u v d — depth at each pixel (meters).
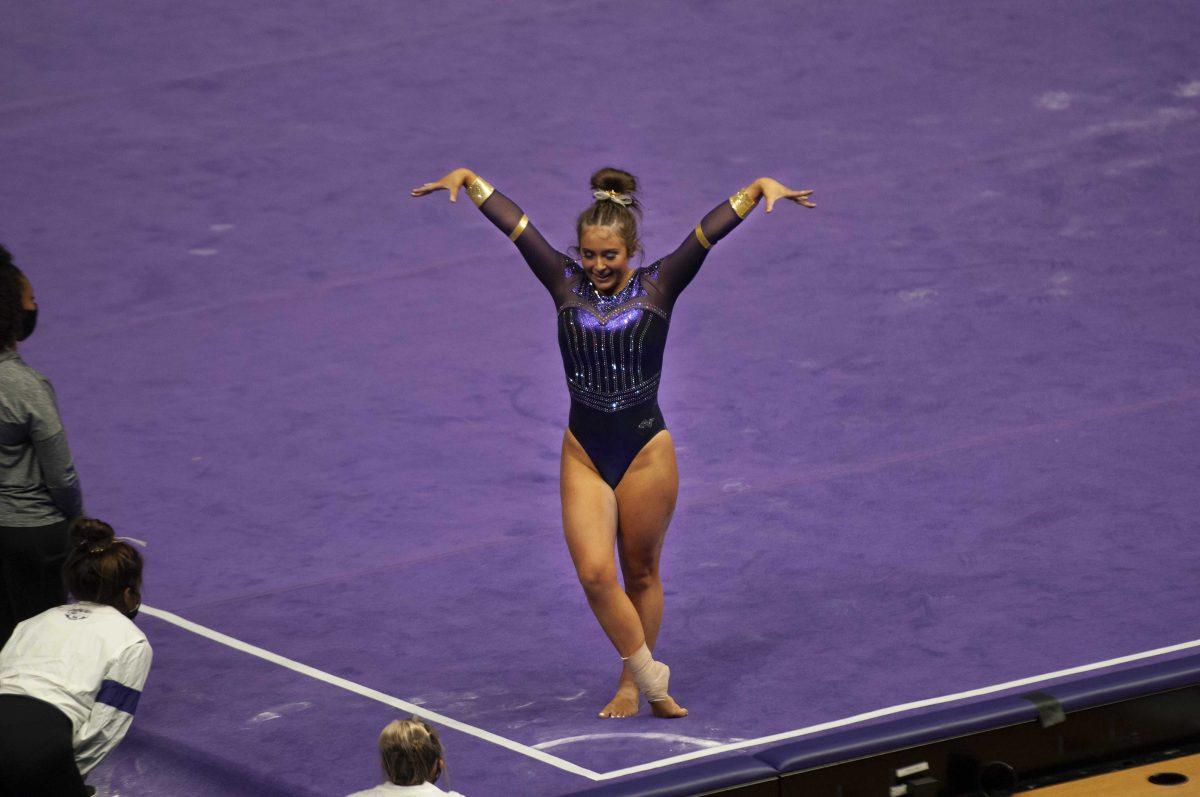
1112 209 43.16
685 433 34.56
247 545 31.09
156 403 36.34
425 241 43.31
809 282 40.56
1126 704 21.41
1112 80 49.78
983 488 31.91
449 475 33.41
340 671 27.14
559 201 44.22
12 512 24.62
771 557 30.05
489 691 26.47
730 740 24.77
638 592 26.23
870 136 47.34
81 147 48.12
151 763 24.86
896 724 20.88
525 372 37.34
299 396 36.53
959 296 39.53
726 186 44.84
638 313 25.02
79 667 21.66
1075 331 37.72
